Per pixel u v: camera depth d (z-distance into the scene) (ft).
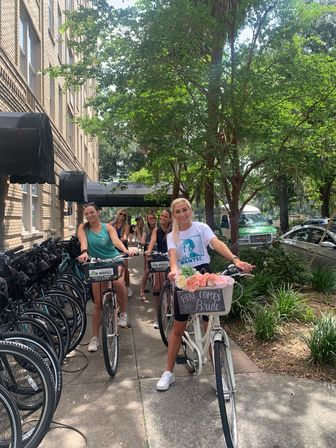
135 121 27.94
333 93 24.48
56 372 11.53
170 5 21.43
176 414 11.87
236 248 26.73
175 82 23.45
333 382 13.84
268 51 24.12
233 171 24.32
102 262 15.62
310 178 27.37
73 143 72.13
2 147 19.90
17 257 14.65
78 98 79.51
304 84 23.21
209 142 23.18
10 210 29.43
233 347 17.16
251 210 62.28
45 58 44.60
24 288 14.14
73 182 49.16
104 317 14.35
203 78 22.97
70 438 10.81
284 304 20.06
